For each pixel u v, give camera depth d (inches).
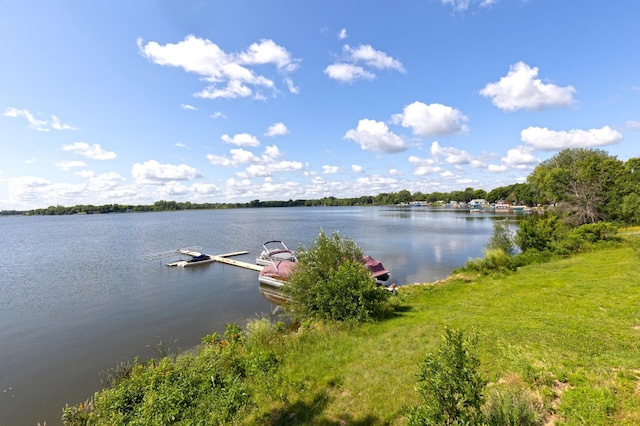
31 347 482.0
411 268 981.2
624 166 1729.8
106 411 216.2
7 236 2434.8
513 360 248.4
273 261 936.3
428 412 147.3
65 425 261.9
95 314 624.1
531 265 727.7
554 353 254.5
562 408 183.3
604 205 1348.4
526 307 406.0
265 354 285.9
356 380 259.3
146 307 664.4
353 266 455.5
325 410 224.8
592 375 213.8
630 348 256.7
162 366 257.1
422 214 4328.3
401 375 256.4
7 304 692.1
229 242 1788.9
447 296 538.6
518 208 4712.1
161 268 1075.9
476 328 328.5
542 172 2573.8
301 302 464.8
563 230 958.4
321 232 516.7
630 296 409.1
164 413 198.4
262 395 244.2
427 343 312.2
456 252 1255.5
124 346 482.3
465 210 5374.0
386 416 208.8
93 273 1002.1
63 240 2034.9
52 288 823.7
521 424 166.9
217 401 212.2
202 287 824.3
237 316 605.6
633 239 853.2
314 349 336.5
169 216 5910.4
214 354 285.9
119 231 2677.2
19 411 331.9
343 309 414.3
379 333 366.0
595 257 723.4
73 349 474.0
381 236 1801.2
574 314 358.9
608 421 168.4
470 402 147.5
